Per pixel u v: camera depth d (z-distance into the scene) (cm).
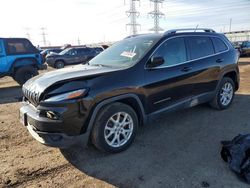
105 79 329
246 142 296
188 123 464
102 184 287
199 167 314
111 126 344
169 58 409
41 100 310
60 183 291
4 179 299
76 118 304
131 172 308
